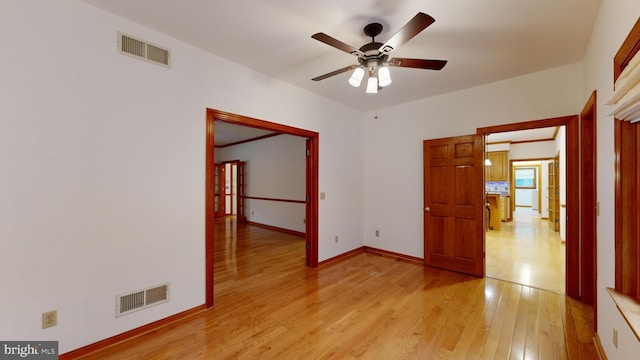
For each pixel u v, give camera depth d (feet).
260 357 6.29
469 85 11.41
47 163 5.85
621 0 4.91
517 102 10.53
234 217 29.84
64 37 6.05
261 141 23.58
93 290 6.45
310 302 9.10
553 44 8.02
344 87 11.78
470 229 11.62
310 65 9.66
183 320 7.93
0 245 5.33
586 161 9.00
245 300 9.27
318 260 12.87
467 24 7.00
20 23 5.54
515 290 10.03
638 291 4.88
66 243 6.08
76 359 6.15
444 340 6.94
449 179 12.23
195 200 8.37
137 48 7.16
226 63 9.17
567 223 9.53
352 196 14.92
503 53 8.61
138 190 7.19
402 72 10.06
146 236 7.33
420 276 11.54
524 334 7.17
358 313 8.35
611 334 5.48
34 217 5.69
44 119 5.81
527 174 38.17
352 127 14.89
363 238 15.76
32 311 5.66
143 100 7.27
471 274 11.56
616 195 5.18
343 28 7.29
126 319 6.94
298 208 20.07
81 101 6.28
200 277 8.46
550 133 22.45
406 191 13.97
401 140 14.16
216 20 6.98
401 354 6.40
